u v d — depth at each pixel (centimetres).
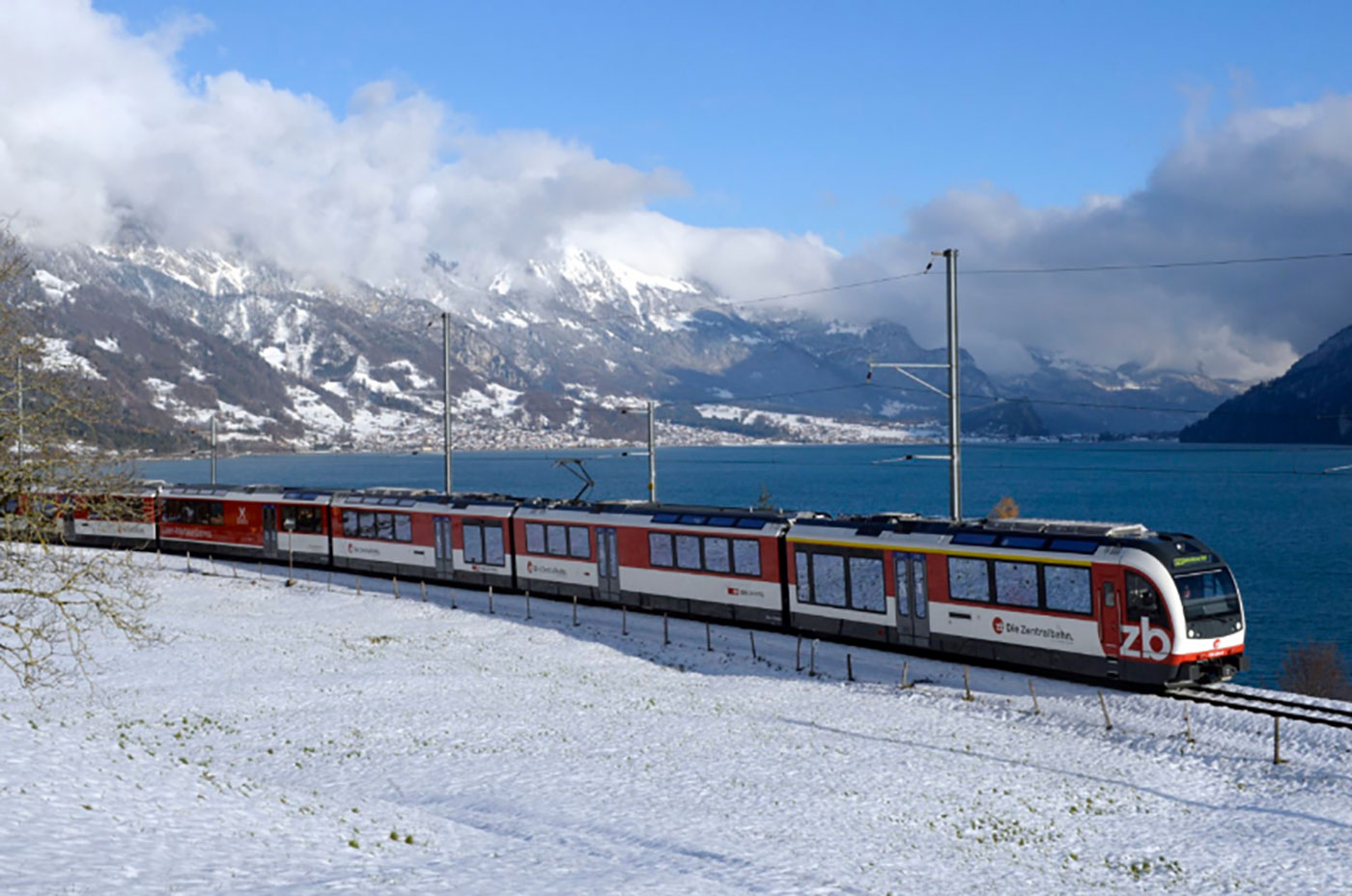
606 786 2152
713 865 1616
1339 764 2189
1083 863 1747
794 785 2175
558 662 3509
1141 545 2858
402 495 5256
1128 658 2830
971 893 1559
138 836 1430
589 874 1499
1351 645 6794
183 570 5569
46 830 1384
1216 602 2820
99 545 6406
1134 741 2469
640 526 4209
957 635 3244
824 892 1503
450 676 3275
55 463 2402
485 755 2405
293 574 5434
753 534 3825
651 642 3794
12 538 2378
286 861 1410
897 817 1967
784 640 3725
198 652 3566
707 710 2886
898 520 3519
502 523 4734
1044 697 2855
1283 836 1855
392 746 2477
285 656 3538
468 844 1661
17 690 2875
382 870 1425
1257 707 2592
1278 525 13550
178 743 2433
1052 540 3031
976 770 2291
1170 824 1962
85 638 3741
